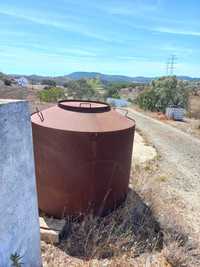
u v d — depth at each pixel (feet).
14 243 5.12
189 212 12.25
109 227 9.32
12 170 4.88
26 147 5.46
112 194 9.98
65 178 9.26
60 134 8.91
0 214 4.54
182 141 30.32
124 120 10.68
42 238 8.65
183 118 52.90
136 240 8.96
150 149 24.21
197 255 8.77
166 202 12.90
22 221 5.43
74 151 8.99
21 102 5.19
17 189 5.13
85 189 9.34
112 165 9.58
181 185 15.98
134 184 13.37
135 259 8.18
